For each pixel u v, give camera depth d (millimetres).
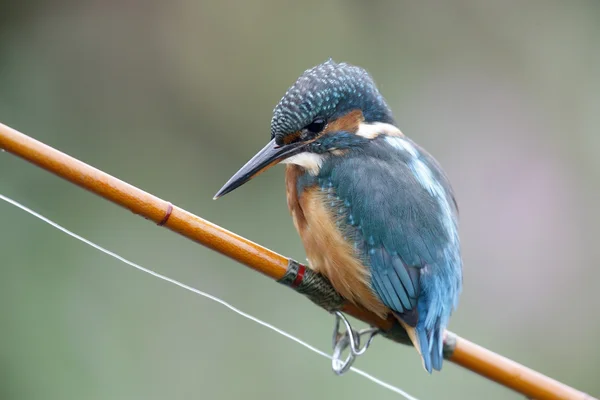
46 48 12406
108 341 9852
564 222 12422
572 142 13062
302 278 6531
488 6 13461
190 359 10133
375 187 6961
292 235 11211
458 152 12828
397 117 13016
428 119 13047
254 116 12984
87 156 12234
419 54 13305
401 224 6863
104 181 5688
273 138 7309
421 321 6742
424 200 7012
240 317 10492
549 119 13188
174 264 10664
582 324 11711
